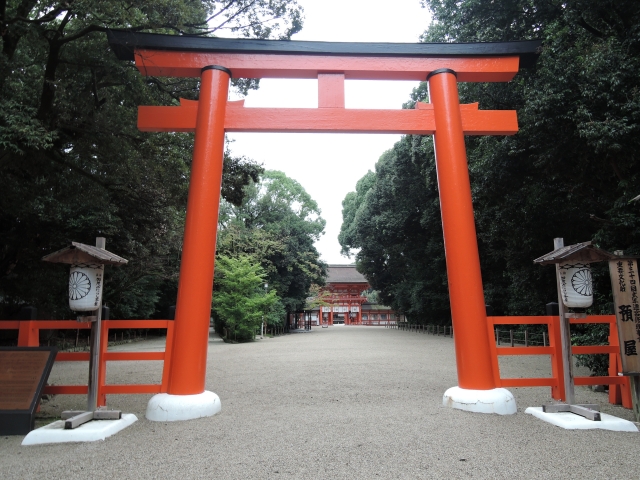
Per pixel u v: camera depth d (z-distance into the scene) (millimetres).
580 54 9133
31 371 5238
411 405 6102
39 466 3869
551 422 5062
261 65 6645
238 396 7082
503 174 11203
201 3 9758
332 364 11484
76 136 9461
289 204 37312
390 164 26906
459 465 3770
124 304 23484
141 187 12367
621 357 5145
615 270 5289
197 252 5910
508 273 17000
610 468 3705
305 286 36562
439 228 23609
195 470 3705
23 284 11719
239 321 24594
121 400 7016
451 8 12633
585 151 8961
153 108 6566
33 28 7773
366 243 32031
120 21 7770
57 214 11391
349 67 6703
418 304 27172
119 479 3541
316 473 3609
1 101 6508
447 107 6566
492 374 5871
